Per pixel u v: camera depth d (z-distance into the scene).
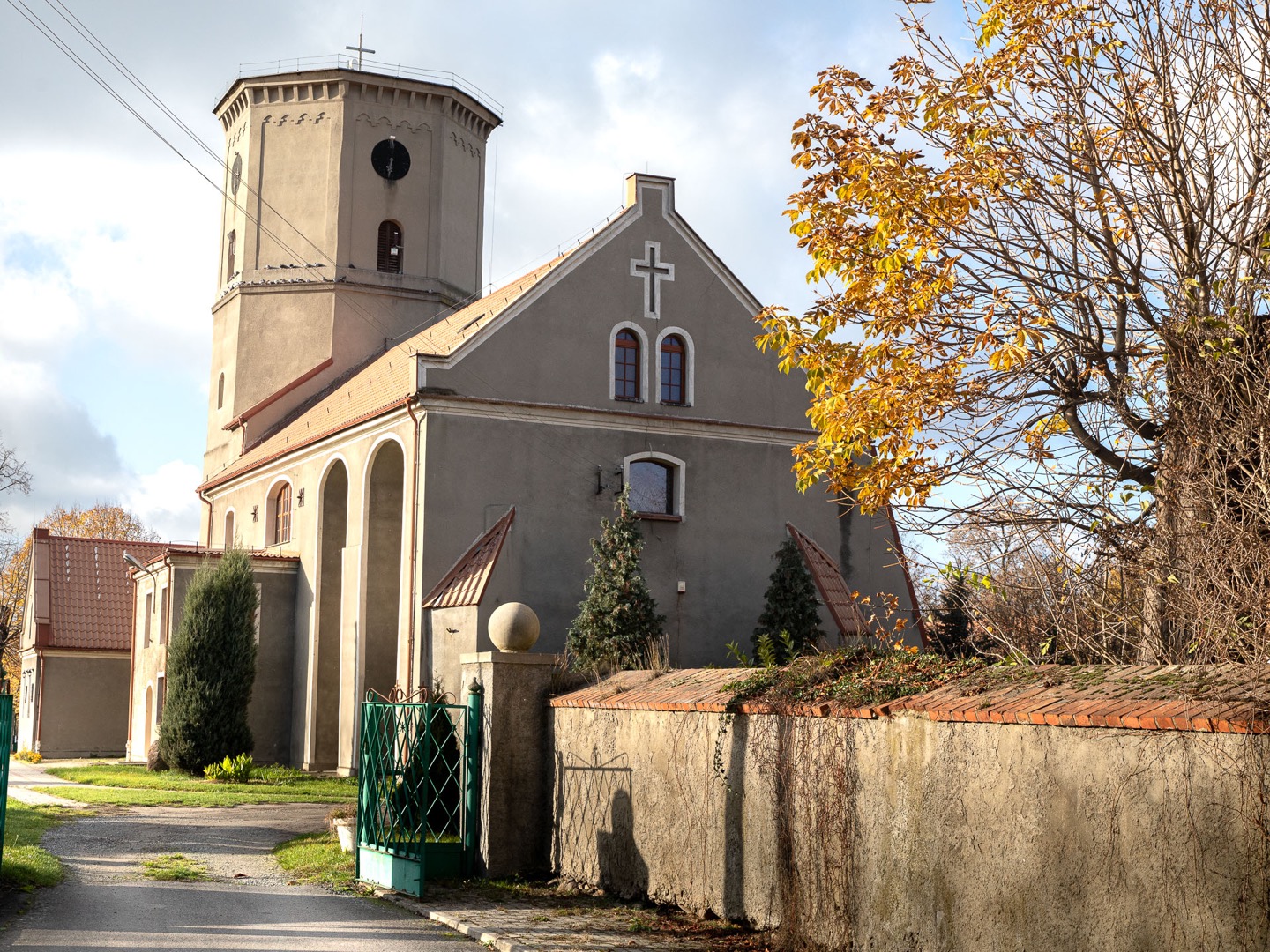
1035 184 12.37
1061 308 12.40
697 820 12.44
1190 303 10.97
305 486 34.28
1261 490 9.06
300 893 14.16
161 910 12.69
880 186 13.41
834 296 14.06
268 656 34.19
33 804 22.81
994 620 11.16
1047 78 12.47
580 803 14.30
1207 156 11.38
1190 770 7.50
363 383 34.84
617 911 12.75
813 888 10.78
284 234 40.12
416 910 12.98
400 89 40.03
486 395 28.22
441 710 15.96
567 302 29.33
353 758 30.39
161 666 37.41
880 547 31.14
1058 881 8.34
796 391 31.30
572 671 15.30
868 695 10.42
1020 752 8.73
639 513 28.91
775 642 27.17
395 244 40.22
